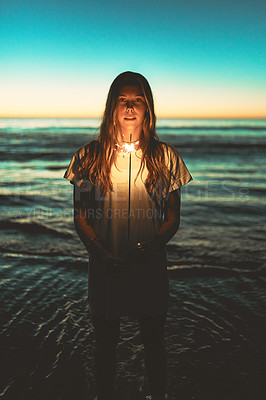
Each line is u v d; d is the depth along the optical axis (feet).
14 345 7.43
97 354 5.29
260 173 43.83
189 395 6.11
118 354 7.27
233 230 17.12
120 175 4.76
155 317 5.08
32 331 7.97
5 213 20.03
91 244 4.70
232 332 8.05
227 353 7.28
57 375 6.57
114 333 5.23
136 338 7.86
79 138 144.15
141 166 4.73
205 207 23.09
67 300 9.52
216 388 6.29
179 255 13.25
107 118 4.74
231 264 12.32
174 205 4.94
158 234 4.72
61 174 41.42
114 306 4.96
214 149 88.33
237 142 117.91
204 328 8.21
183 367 6.84
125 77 4.75
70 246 14.16
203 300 9.62
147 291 4.99
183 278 11.12
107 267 4.59
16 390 6.16
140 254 4.54
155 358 5.30
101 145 4.77
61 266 12.01
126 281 4.92
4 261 12.37
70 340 7.68
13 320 8.41
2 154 69.92
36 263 12.25
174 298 9.73
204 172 44.78
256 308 9.14
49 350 7.30
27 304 9.23
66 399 5.99
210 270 11.75
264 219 19.63
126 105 4.62
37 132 219.82
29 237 15.39
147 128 4.76
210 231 16.88
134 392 6.22
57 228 16.84
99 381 5.36
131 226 4.80
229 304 9.38
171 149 4.92
